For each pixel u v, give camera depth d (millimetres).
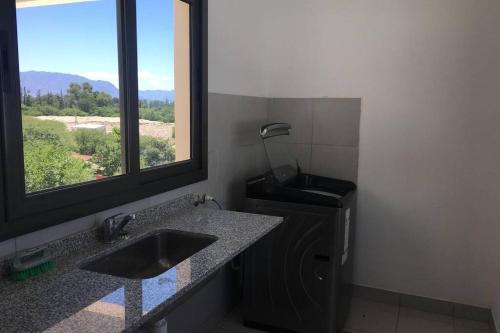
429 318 2783
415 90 2752
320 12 2939
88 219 1625
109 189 1705
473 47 2592
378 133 2879
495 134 2602
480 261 2721
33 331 992
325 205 2373
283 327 2578
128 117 1811
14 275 1285
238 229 1841
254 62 2947
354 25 2857
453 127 2688
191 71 2281
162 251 1862
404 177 2846
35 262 1326
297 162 3123
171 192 2137
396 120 2820
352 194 2686
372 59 2836
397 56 2771
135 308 1113
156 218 1980
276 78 3129
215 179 2553
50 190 1467
